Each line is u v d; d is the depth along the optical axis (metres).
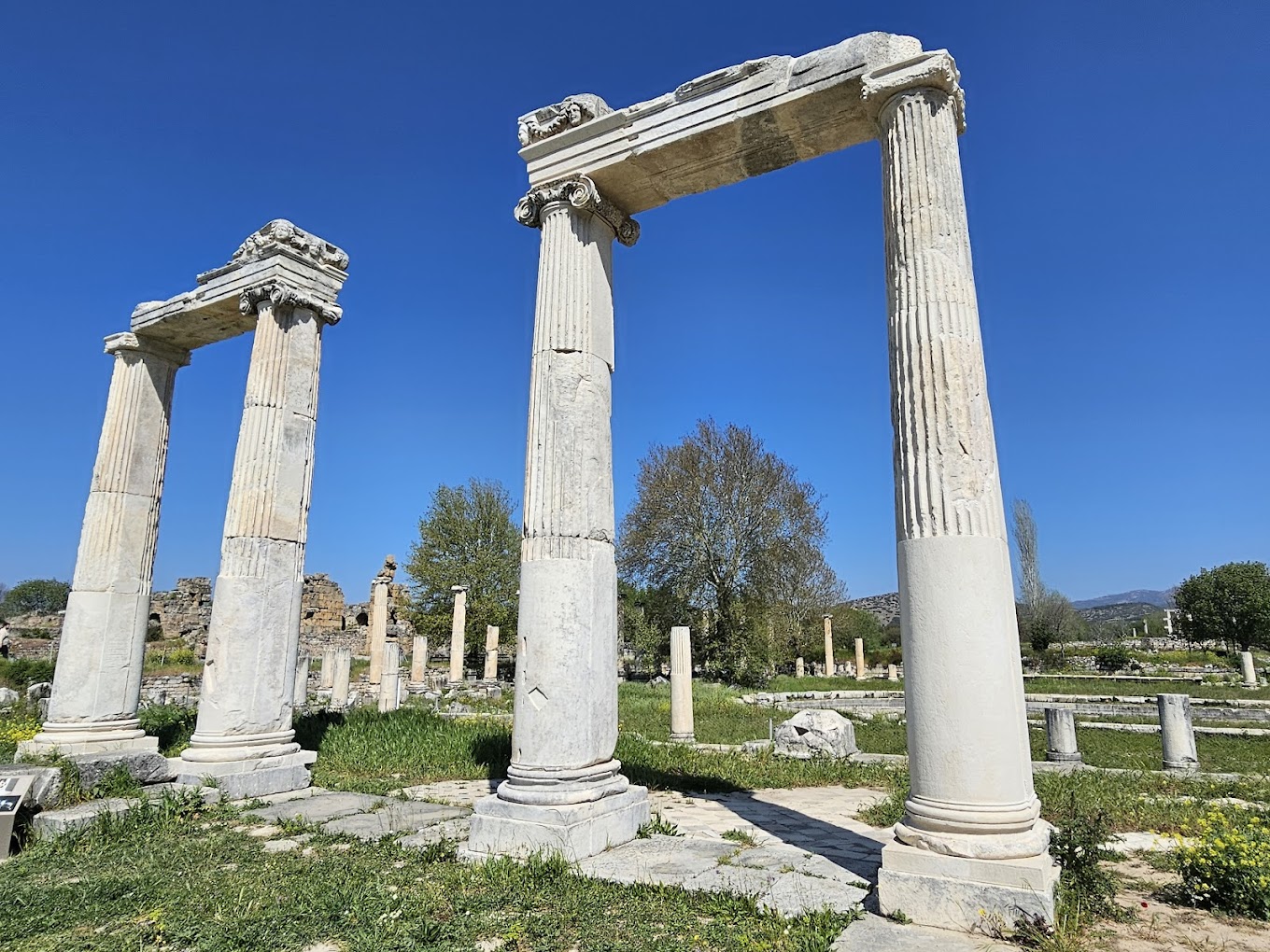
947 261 6.07
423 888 5.68
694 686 31.84
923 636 5.52
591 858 6.47
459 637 31.33
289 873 6.11
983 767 5.18
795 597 40.16
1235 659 43.16
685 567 38.38
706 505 38.88
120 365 12.24
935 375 5.84
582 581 7.27
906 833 5.29
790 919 5.00
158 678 27.70
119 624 11.19
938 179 6.25
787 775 11.71
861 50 6.81
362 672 37.12
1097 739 16.88
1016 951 4.51
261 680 9.93
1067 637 50.88
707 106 7.57
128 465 11.72
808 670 50.25
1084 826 5.71
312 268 11.22
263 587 10.08
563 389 7.67
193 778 9.24
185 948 4.67
